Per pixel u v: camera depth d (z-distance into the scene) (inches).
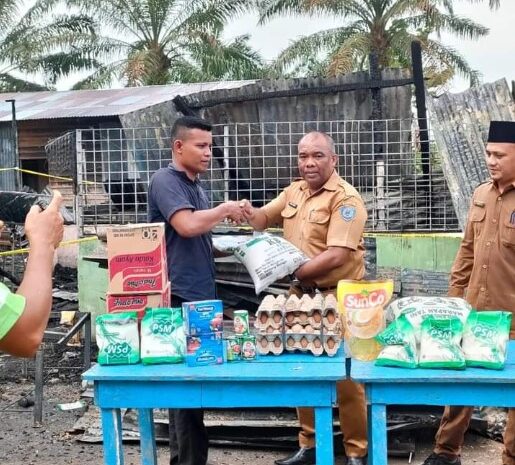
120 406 115.5
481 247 156.5
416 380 109.6
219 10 800.3
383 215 260.4
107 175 281.0
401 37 732.7
